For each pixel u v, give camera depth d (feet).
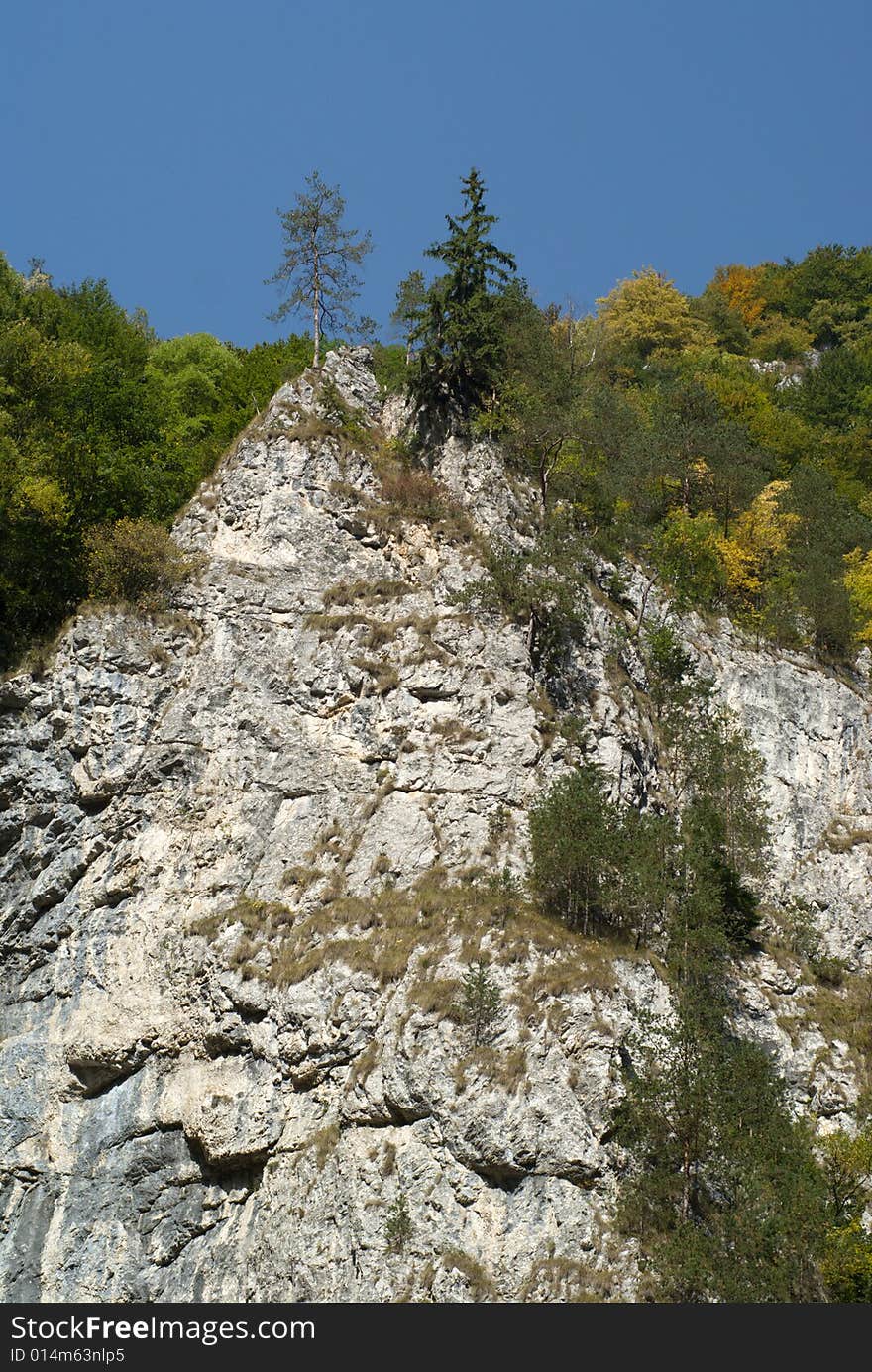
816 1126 184.14
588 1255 152.87
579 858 179.63
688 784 210.18
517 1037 162.40
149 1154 170.60
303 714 197.36
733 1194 158.92
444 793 190.08
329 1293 153.38
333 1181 159.12
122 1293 164.25
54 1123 175.42
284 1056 168.14
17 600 204.54
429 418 228.22
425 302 231.09
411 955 169.99
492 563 207.92
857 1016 195.42
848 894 213.46
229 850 185.88
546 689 202.18
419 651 199.93
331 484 217.36
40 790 191.31
